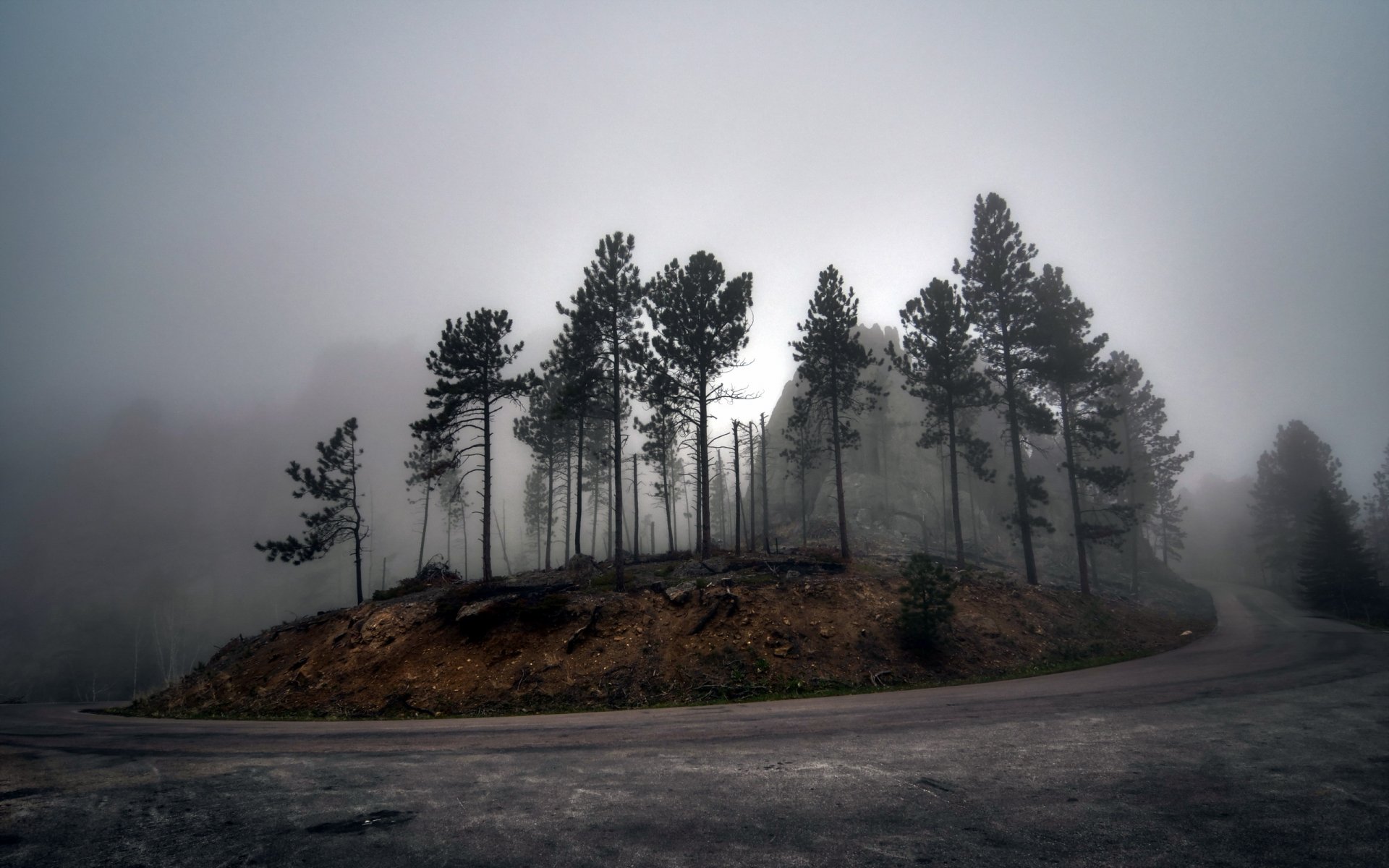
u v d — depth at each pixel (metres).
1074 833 5.79
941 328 35.75
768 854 5.58
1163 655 24.25
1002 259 36.22
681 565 31.33
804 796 7.29
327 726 16.34
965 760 8.61
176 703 24.22
